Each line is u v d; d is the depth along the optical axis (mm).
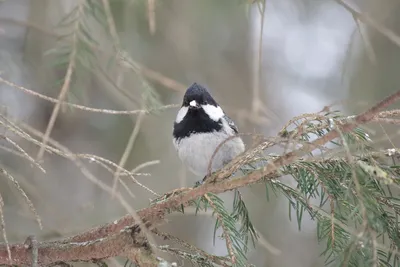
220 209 5734
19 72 11547
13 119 5977
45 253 6059
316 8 14141
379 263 4906
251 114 10516
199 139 8383
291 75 15594
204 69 13461
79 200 12523
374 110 4293
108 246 5738
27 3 12539
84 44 6988
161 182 12289
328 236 5395
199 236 13664
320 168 5352
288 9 14148
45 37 10945
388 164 5102
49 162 12398
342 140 4324
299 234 13266
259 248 13070
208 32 12734
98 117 12852
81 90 7062
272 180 5938
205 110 8492
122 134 12711
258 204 13180
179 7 11688
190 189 5809
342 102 4633
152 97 7344
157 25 11797
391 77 12859
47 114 12844
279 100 15273
